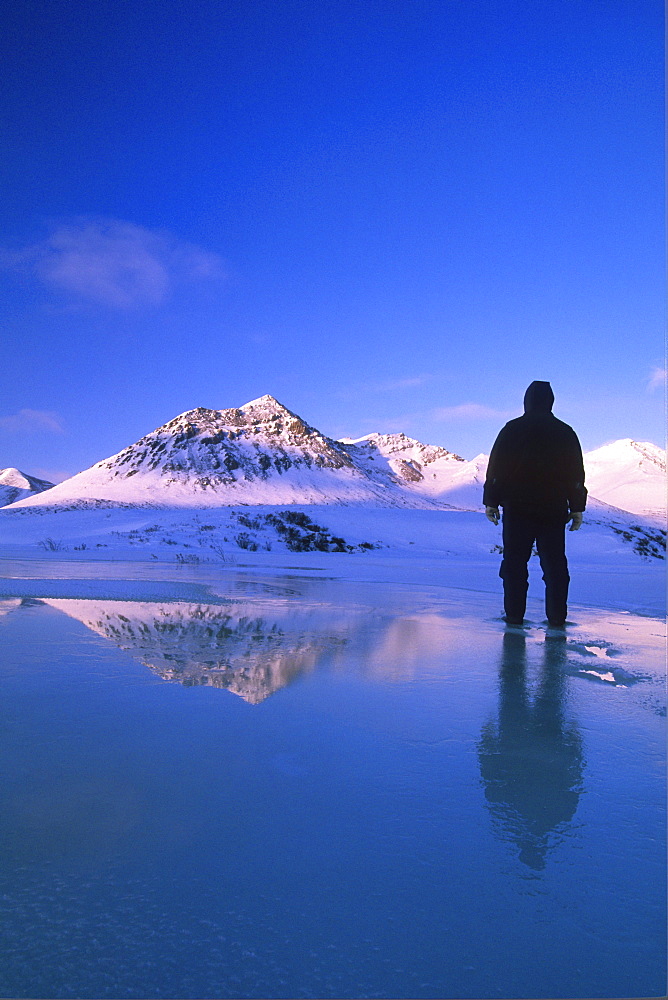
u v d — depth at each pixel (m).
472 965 0.80
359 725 1.86
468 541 37.78
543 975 0.79
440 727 1.86
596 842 1.15
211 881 0.98
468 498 131.25
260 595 6.34
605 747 1.71
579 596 7.20
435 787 1.39
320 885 0.98
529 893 0.97
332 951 0.82
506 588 4.58
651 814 1.28
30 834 1.12
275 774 1.45
